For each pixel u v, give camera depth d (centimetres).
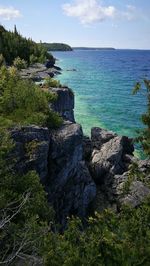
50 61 16712
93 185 3247
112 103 8375
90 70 18100
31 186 1894
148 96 1370
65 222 2873
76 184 3045
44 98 3416
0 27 15862
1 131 2117
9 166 1989
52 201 2742
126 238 1017
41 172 2511
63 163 2767
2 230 1512
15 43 14562
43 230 1490
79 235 1114
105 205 3198
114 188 3272
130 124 6325
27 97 3391
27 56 14900
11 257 1389
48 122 3027
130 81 13275
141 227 1059
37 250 1434
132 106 8081
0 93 3788
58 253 1046
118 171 3528
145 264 954
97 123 6294
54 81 5175
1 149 1930
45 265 1049
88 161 3778
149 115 1315
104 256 979
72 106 5303
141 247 982
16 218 1706
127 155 3781
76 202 3048
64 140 2792
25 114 3077
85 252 1027
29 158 2409
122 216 1191
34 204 1809
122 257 964
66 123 3177
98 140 4097
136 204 1414
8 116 3028
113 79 13912
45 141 2577
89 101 8519
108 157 3562
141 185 2452
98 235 1051
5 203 1608
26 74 9188
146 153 1296
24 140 2516
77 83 11912
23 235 1474
